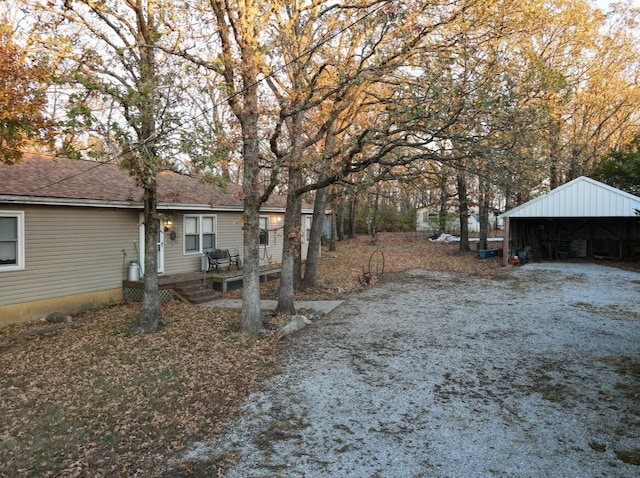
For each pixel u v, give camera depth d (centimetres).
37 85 699
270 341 832
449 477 391
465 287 1492
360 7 845
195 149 728
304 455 432
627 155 2306
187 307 1162
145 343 822
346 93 1007
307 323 972
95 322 1010
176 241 1434
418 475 395
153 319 912
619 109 2580
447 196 2484
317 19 1006
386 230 4422
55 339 867
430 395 573
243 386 612
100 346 808
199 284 1323
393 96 1035
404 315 1058
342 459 423
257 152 900
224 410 538
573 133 2548
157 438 472
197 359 728
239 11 824
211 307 1162
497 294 1345
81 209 1134
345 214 4222
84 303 1145
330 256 2550
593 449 435
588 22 2034
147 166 718
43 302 1047
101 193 1159
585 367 674
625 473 393
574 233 2364
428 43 969
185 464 420
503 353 748
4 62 639
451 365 690
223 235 1633
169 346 802
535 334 870
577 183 1928
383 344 811
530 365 686
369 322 988
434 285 1538
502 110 775
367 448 443
